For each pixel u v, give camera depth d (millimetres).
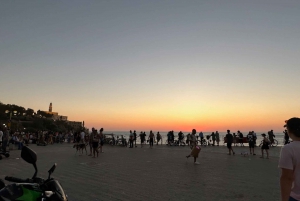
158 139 38188
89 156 20078
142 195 8039
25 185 3084
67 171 12484
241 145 33625
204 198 7762
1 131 20109
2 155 19156
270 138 32562
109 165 14781
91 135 19891
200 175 11656
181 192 8461
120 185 9430
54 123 141875
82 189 8758
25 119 127750
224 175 11688
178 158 18922
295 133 3645
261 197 7906
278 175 11758
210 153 23516
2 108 116375
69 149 27781
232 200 7562
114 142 37094
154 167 14156
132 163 15781
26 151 3461
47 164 15023
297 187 3506
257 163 16156
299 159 3480
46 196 2945
